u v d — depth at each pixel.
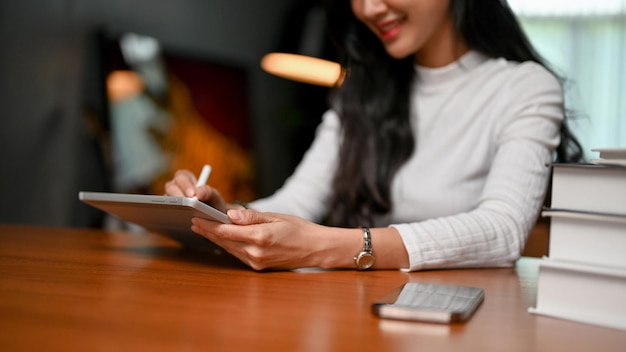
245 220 0.96
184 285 0.84
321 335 0.59
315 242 0.99
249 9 4.47
